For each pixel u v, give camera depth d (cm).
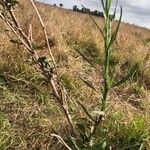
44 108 409
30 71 472
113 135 377
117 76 614
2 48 499
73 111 409
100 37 905
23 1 1102
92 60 696
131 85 573
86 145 279
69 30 860
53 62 288
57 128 372
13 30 264
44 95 429
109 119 407
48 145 348
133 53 797
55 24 883
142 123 396
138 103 516
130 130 384
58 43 642
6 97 408
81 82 497
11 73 469
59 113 400
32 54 277
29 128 371
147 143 359
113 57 707
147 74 660
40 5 1255
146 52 841
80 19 1416
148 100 510
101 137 359
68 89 470
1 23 638
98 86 522
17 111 388
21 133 362
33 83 447
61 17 1123
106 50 252
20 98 411
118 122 398
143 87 599
